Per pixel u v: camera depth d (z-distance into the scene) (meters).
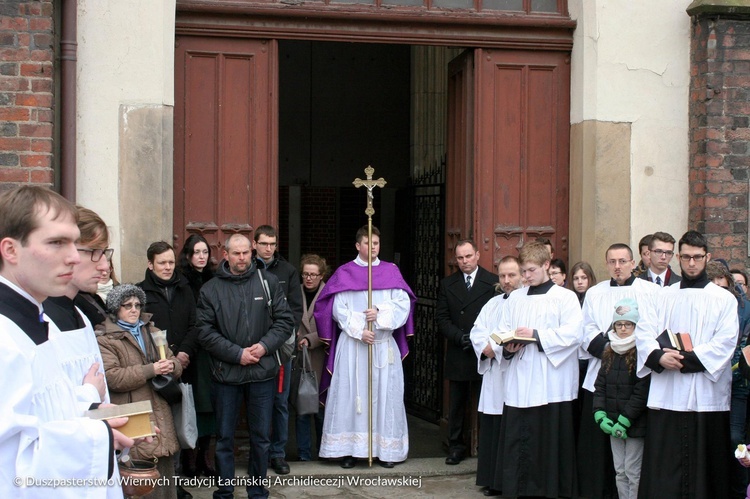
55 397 2.89
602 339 6.45
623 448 6.18
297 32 7.37
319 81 13.37
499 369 6.73
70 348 3.16
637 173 7.60
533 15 7.74
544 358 6.51
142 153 6.76
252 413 6.21
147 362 5.45
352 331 7.28
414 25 7.55
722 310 5.84
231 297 6.16
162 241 6.54
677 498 5.84
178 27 7.15
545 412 6.49
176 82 7.20
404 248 10.58
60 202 2.85
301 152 13.38
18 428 2.68
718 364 5.77
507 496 6.51
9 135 6.21
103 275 3.89
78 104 6.65
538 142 7.82
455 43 7.62
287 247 13.45
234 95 7.32
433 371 9.39
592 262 7.56
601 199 7.55
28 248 2.77
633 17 7.57
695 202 7.51
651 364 5.83
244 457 7.52
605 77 7.54
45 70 6.27
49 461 2.75
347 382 7.39
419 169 10.58
